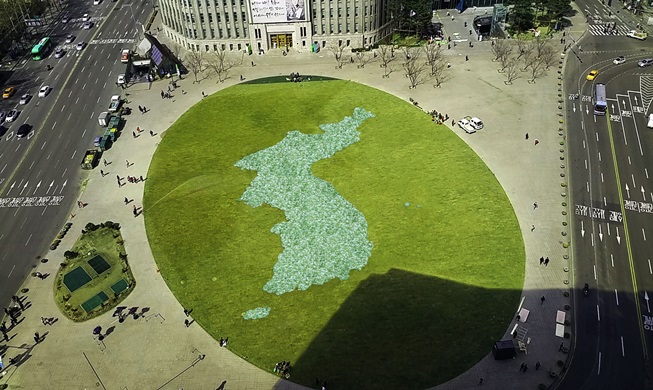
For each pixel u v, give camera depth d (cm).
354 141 14038
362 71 17125
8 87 16662
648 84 15825
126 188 12900
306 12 17588
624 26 19350
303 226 11669
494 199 12050
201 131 14675
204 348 9369
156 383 8875
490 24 18675
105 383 8919
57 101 16238
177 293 10362
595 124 14288
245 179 12988
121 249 11306
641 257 10656
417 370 8806
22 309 10194
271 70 17400
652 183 12362
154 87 16775
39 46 18462
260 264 10869
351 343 9269
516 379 8669
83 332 9731
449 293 10044
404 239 11219
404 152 13575
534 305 9800
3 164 13762
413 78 16188
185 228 11750
